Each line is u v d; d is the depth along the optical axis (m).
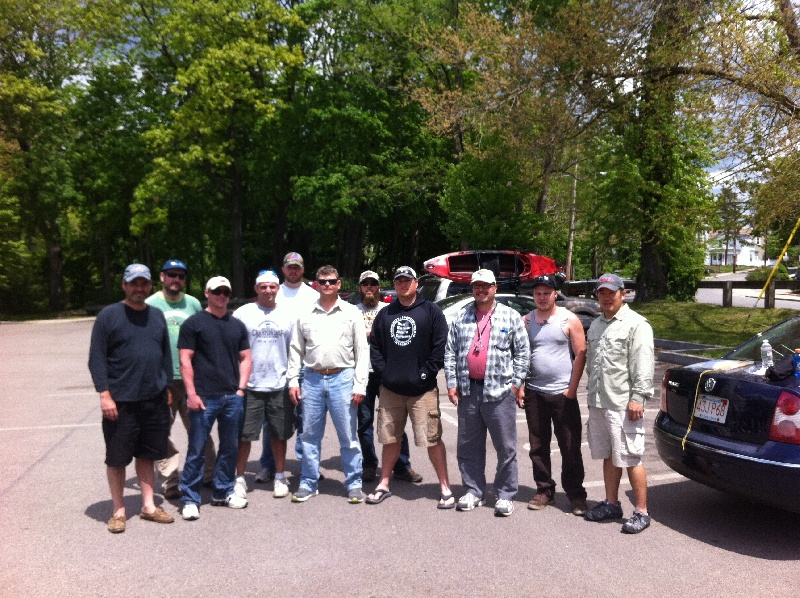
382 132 31.25
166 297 5.78
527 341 5.19
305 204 31.50
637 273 23.14
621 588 3.83
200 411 5.10
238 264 34.78
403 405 5.44
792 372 4.47
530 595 3.74
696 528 4.81
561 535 4.67
